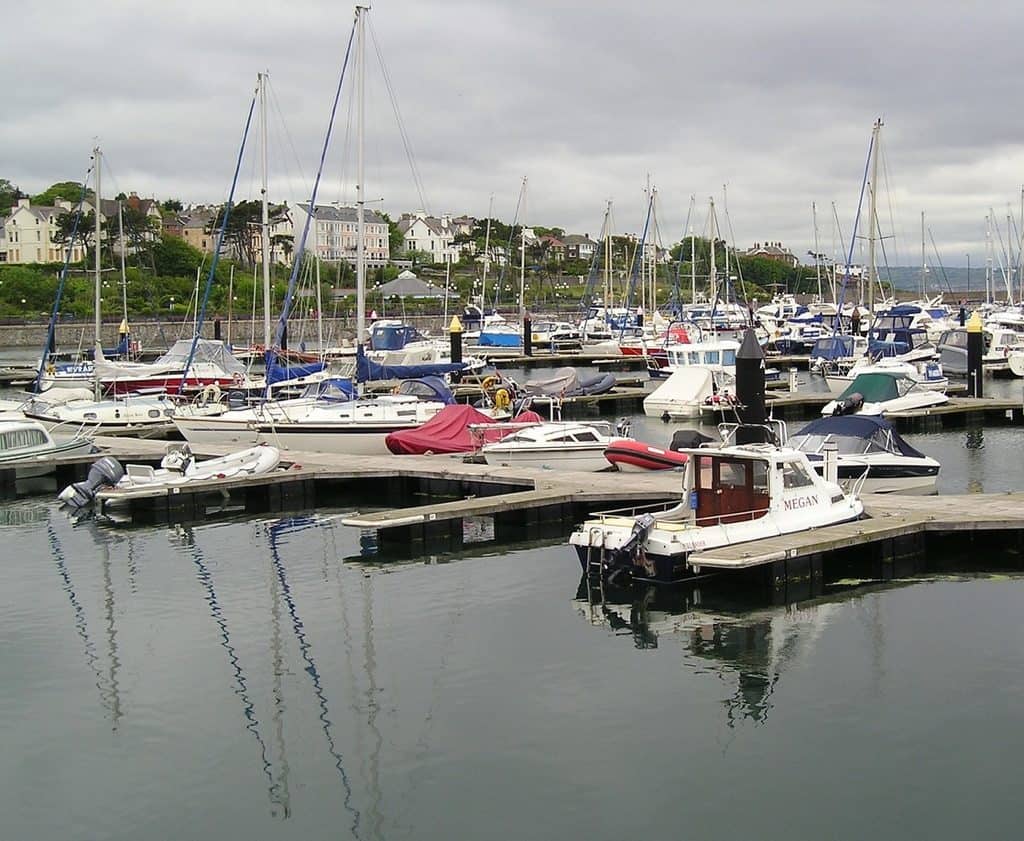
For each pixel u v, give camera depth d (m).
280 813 14.02
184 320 102.38
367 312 117.06
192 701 17.50
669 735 15.97
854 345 68.50
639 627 20.66
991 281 120.81
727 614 21.31
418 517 26.64
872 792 14.22
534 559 25.73
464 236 184.12
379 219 168.50
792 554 22.08
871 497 28.11
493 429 36.47
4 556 26.64
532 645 19.78
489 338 86.06
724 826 13.48
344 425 37.78
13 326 101.31
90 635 20.72
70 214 145.50
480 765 15.16
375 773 15.02
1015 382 64.00
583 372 71.38
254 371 67.19
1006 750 15.29
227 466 32.72
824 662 18.70
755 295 165.50
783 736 15.86
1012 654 18.91
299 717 16.81
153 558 26.34
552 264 170.00
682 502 24.58
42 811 14.18
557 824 13.62
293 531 29.12
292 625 21.14
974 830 13.29
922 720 16.30
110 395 54.41
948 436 44.84
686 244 144.62
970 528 24.53
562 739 15.91
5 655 19.67
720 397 50.75
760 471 23.48
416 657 19.28
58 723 16.73
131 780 14.94
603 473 32.41
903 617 20.95
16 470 35.41
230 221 134.38
